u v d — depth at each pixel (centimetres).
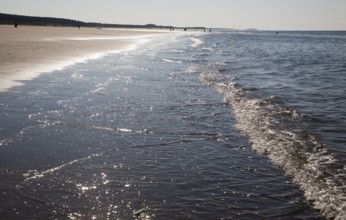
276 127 758
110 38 5416
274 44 5997
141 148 618
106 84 1240
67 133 685
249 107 953
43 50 2422
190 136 691
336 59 2895
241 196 445
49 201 423
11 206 408
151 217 394
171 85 1280
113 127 736
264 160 566
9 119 758
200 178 498
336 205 414
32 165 527
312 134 709
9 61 1697
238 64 2227
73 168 521
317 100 1084
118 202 425
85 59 2052
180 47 4188
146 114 851
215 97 1079
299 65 2298
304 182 482
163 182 484
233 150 614
